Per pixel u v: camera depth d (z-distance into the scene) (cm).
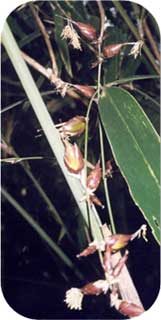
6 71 35
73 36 35
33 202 36
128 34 35
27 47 35
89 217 32
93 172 32
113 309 34
